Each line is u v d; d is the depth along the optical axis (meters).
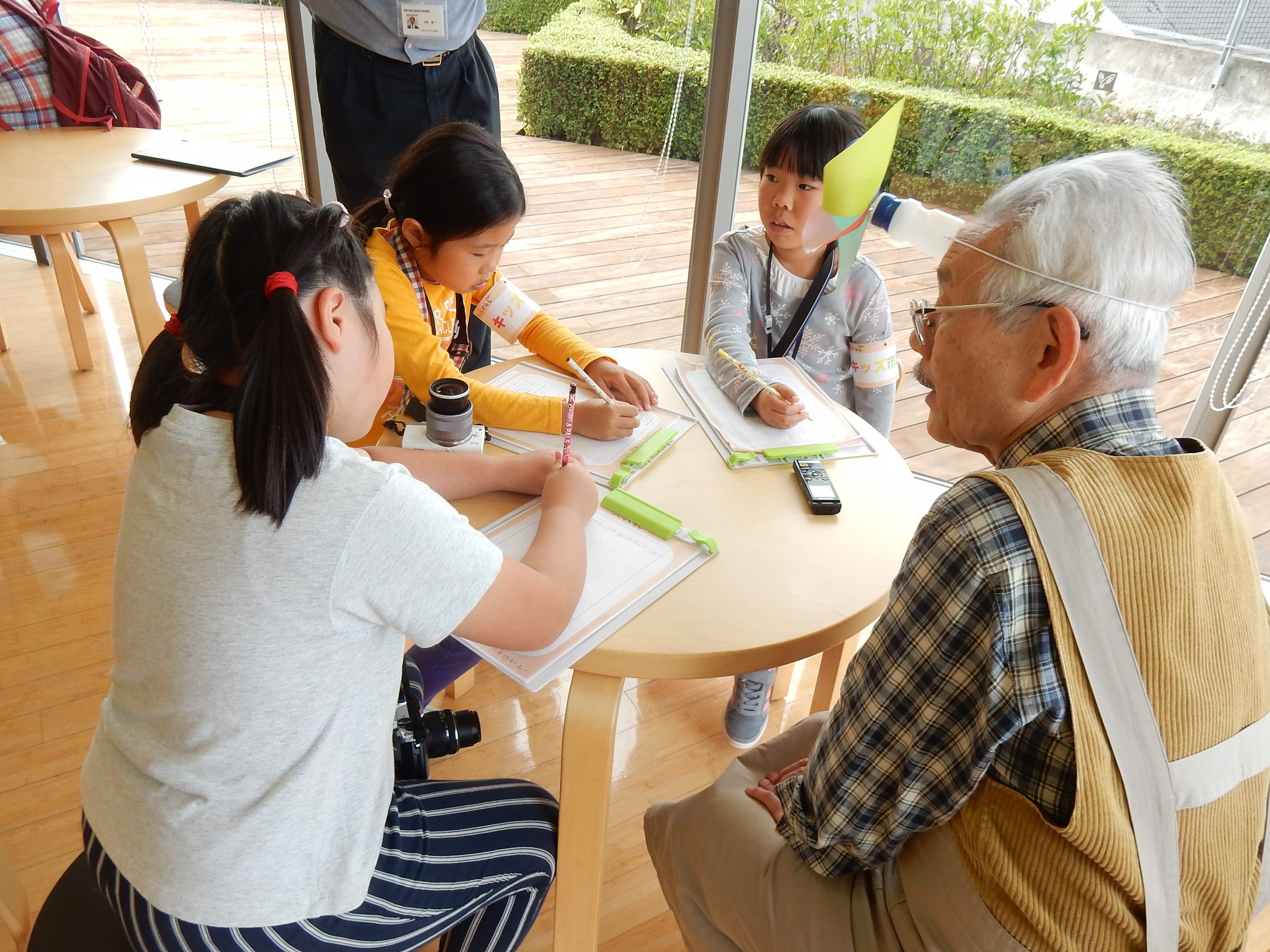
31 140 2.38
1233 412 1.99
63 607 1.86
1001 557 0.69
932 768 0.78
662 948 1.34
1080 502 0.70
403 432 1.27
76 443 2.39
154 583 0.72
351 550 0.71
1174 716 0.70
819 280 1.65
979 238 0.78
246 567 0.70
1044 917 0.73
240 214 0.71
